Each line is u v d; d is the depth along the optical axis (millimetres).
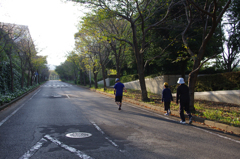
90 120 7602
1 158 3803
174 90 17250
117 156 3963
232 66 19625
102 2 12000
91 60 27672
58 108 10867
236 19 16281
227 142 5023
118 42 20828
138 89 25125
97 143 4785
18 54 23031
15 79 23078
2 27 13195
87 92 25188
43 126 6531
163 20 12938
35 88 32125
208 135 5684
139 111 10078
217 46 18141
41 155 3973
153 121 7586
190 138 5340
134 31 13602
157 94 19594
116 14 12438
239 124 6391
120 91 10422
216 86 12852
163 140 5109
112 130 6074
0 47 13672
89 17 13273
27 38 23328
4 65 18984
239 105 10555
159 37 16266
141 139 5164
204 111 9203
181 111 7340
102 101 14703
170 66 19625
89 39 22672
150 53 18703
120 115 8789
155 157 3932
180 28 14094
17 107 11227
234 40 17047
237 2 15039
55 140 4988
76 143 4766
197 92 13992
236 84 11484
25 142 4797
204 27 9500
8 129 6086
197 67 9320
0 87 16797
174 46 15641
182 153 4180
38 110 10094
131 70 35406
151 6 14297
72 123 7043
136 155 4027
